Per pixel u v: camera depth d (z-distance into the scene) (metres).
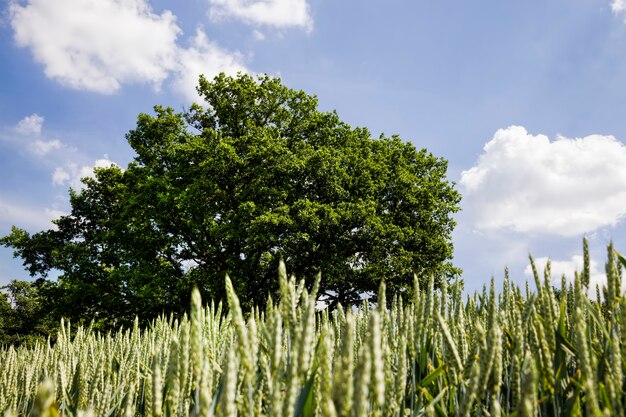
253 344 1.03
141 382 2.23
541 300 1.52
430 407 1.22
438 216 22.55
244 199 19.67
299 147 21.33
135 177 22.75
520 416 0.87
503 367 1.78
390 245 19.64
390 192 21.45
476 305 2.34
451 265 21.05
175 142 22.89
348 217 18.58
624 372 1.26
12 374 2.29
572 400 1.29
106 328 21.83
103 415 1.64
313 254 19.36
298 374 0.81
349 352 0.73
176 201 19.83
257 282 20.03
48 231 25.91
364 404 0.66
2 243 24.11
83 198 26.53
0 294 35.72
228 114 22.33
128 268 21.19
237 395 1.03
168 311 19.47
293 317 1.06
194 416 1.14
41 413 0.55
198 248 21.83
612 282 1.42
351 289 20.72
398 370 1.19
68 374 2.24
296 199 19.62
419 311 1.56
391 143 24.53
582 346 1.07
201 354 0.88
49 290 23.17
